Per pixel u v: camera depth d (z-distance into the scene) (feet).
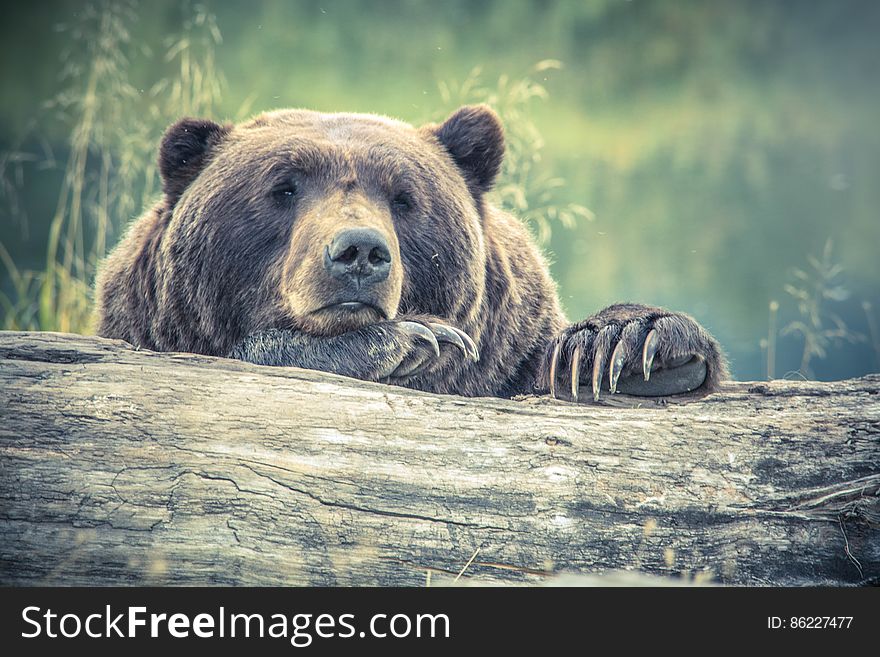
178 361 27.09
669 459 25.54
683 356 30.07
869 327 83.30
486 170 39.45
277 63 149.28
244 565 24.31
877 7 198.29
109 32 63.36
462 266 35.68
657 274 96.53
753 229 113.80
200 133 37.22
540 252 43.34
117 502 24.32
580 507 25.02
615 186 129.90
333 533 24.52
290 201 33.83
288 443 25.08
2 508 24.22
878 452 25.82
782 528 25.13
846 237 112.06
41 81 139.64
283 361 31.83
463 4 171.63
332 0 165.37
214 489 24.48
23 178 107.76
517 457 25.31
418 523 24.72
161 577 24.18
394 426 25.55
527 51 167.22
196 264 34.73
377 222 31.40
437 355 31.01
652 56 178.50
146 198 55.42
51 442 24.75
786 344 79.51
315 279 30.60
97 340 27.66
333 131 35.63
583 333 31.22
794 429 26.12
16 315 57.67
